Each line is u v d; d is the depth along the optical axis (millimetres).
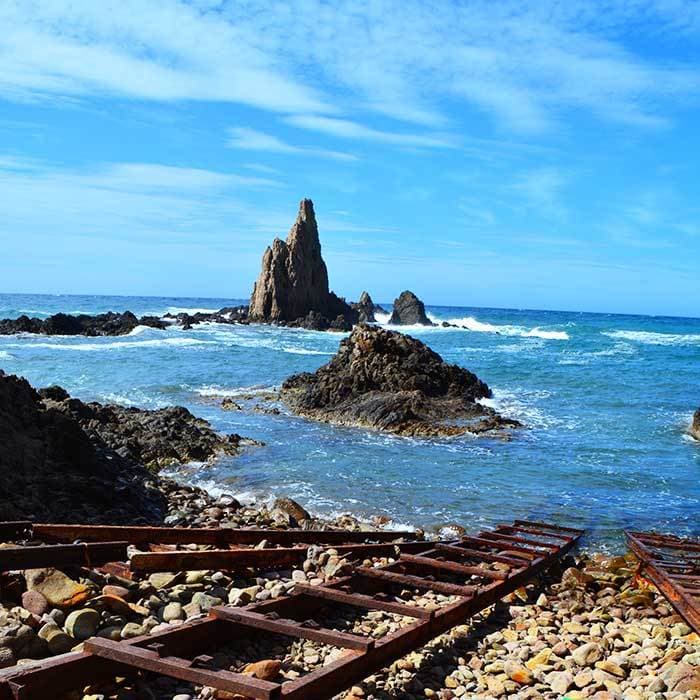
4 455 10398
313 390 25922
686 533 12461
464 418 23453
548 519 12969
